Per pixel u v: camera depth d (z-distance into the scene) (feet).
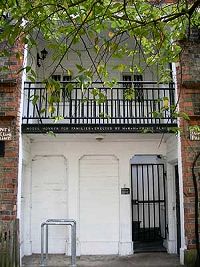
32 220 37.99
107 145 38.93
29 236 37.47
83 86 18.33
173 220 38.32
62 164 38.99
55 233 38.06
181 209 33.99
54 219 35.96
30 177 38.24
